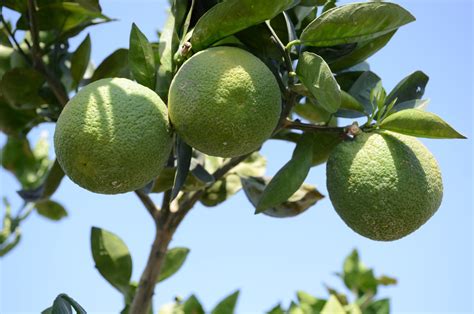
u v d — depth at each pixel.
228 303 0.85
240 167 0.96
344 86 0.84
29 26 0.94
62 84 0.94
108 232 0.90
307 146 0.78
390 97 0.82
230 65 0.71
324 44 0.75
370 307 0.88
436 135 0.74
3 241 1.15
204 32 0.74
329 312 0.80
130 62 0.77
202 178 0.83
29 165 1.19
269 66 0.77
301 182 0.76
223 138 0.70
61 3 0.92
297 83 0.77
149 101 0.71
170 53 0.77
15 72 0.92
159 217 0.88
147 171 0.71
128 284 0.90
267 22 0.75
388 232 0.74
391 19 0.73
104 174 0.70
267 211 0.90
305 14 0.81
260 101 0.71
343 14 0.73
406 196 0.73
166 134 0.72
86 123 0.69
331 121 0.94
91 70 1.04
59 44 0.95
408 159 0.74
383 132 0.76
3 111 0.98
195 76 0.71
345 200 0.75
